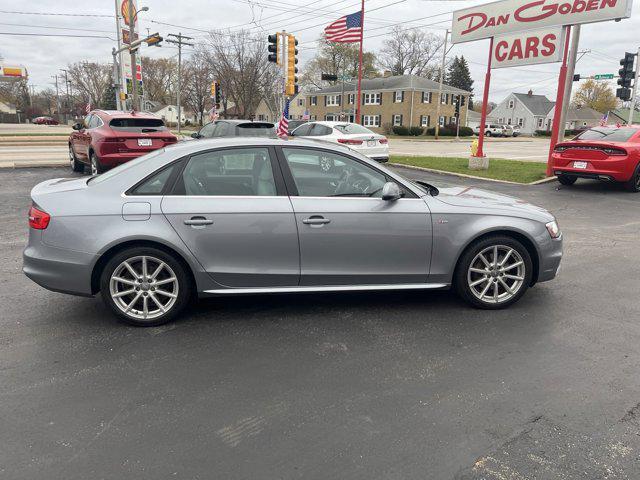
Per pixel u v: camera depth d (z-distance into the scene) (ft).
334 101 226.17
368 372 11.34
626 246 22.77
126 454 8.55
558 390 10.62
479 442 8.91
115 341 12.81
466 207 14.56
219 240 13.39
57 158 54.65
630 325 14.01
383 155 51.72
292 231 13.62
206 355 12.10
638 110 178.91
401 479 8.00
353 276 14.21
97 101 313.73
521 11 44.52
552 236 15.02
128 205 13.12
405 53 263.49
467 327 13.79
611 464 8.36
